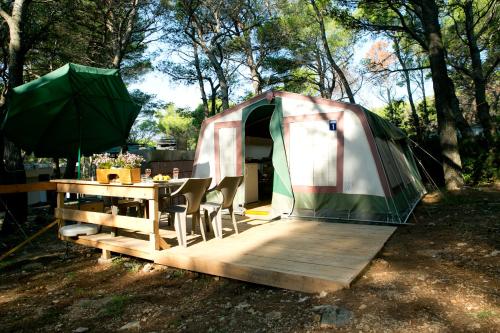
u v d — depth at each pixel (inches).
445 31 678.5
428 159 500.4
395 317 102.8
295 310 115.1
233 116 282.7
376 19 588.7
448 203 301.1
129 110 259.6
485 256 156.2
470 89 744.3
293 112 259.3
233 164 281.3
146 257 171.3
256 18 629.6
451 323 97.8
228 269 146.5
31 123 221.1
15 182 279.9
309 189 251.9
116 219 181.9
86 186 195.0
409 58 847.1
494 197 311.9
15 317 126.5
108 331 112.3
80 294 145.7
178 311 123.4
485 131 476.7
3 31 401.4
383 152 247.1
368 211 233.1
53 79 212.8
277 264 144.8
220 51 621.9
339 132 243.0
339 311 106.3
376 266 149.6
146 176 202.5
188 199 172.6
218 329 107.2
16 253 215.5
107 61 494.6
